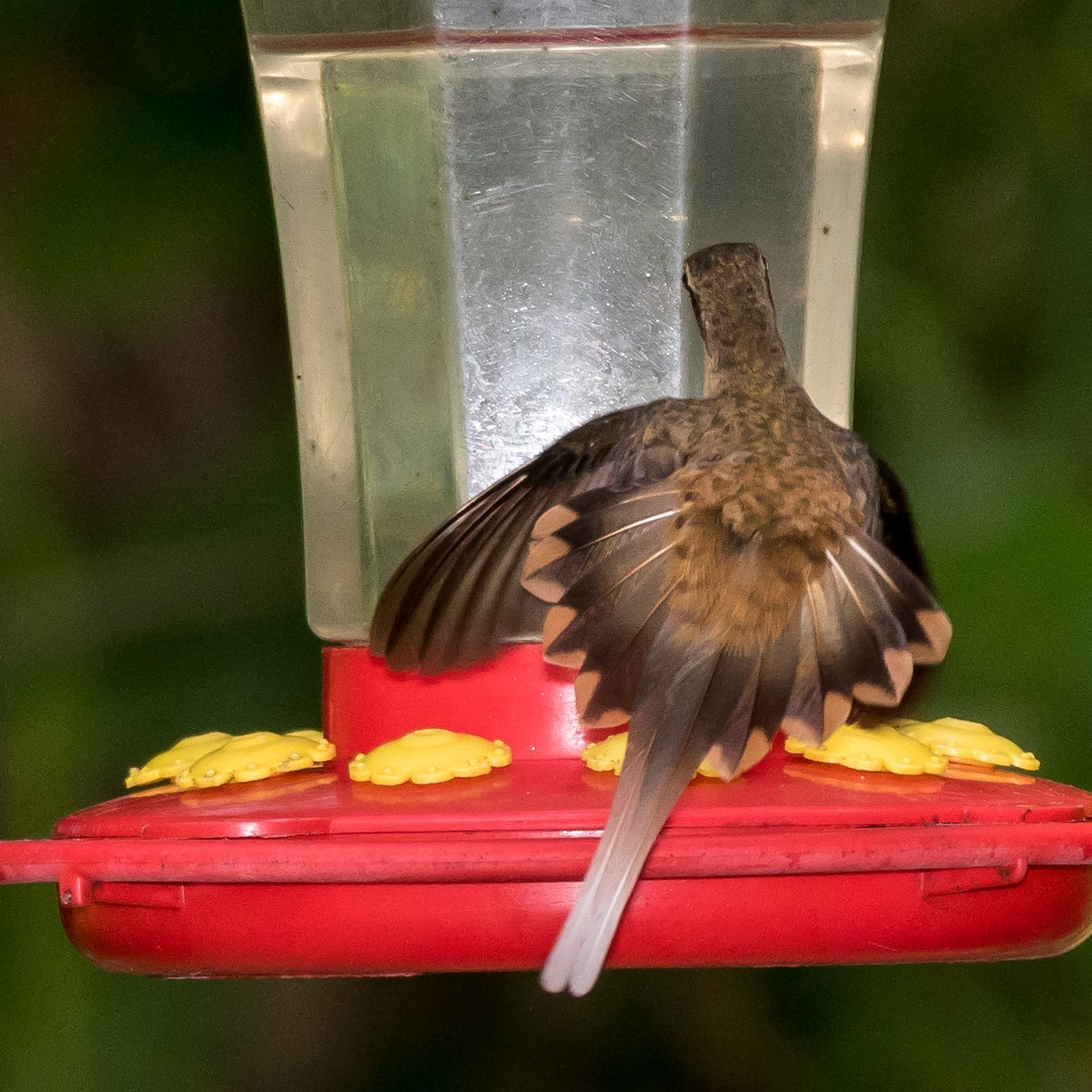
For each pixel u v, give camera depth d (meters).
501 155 8.19
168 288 13.00
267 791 7.18
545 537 7.45
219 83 12.46
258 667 12.64
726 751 7.08
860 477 7.94
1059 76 13.05
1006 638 11.24
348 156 8.27
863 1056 12.84
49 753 12.14
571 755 7.73
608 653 7.35
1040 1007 12.70
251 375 13.59
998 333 12.64
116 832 6.73
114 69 12.41
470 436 8.23
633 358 8.27
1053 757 11.09
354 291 8.32
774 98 8.39
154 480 13.23
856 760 7.39
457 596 7.57
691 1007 14.84
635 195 8.23
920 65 13.19
